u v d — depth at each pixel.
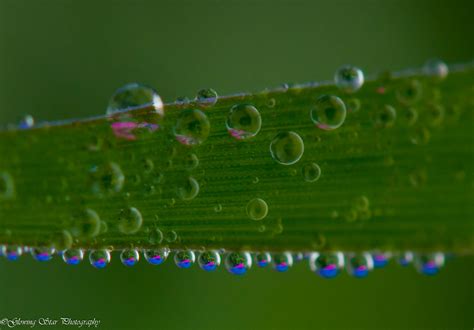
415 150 0.08
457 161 0.08
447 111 0.08
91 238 0.08
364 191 0.08
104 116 0.08
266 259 0.08
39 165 0.08
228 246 0.08
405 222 0.08
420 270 0.08
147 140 0.08
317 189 0.08
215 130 0.08
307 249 0.08
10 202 0.08
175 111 0.08
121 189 0.08
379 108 0.08
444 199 0.08
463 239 0.08
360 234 0.08
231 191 0.08
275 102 0.08
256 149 0.08
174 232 0.08
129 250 0.08
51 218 0.08
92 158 0.08
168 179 0.08
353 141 0.08
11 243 0.08
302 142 0.08
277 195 0.08
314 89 0.08
